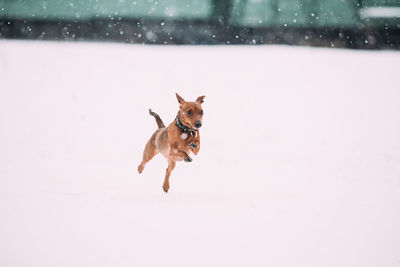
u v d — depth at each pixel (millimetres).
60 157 11594
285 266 4895
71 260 5027
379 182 8922
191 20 39000
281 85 23141
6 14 37219
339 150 12039
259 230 5988
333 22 37844
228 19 39188
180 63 28719
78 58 29391
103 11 38062
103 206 7188
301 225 6188
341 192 8117
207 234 5844
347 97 20156
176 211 6891
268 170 10102
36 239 5648
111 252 5254
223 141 13242
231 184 8867
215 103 19000
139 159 11500
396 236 5734
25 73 24719
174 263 4965
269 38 39406
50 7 37500
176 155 7957
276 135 13875
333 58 30594
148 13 38562
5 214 6684
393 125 15117
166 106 18016
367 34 37031
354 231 5934
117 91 21141
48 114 17047
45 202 7375
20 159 11312
